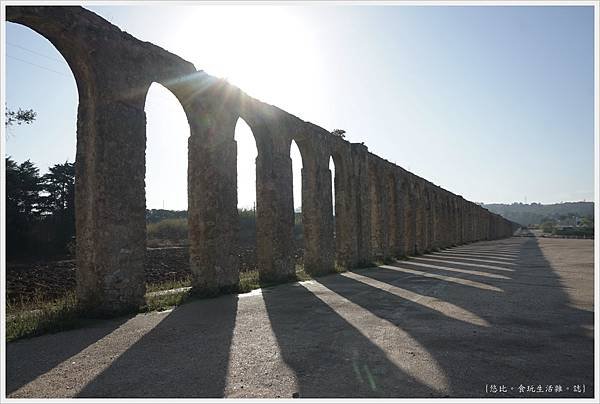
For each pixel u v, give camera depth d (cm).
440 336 671
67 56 864
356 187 2069
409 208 2947
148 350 605
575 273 1608
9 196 3300
